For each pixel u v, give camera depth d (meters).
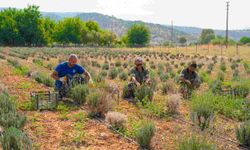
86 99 11.17
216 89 15.41
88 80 12.81
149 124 8.02
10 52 44.56
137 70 13.57
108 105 10.29
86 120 9.67
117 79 21.09
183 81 14.17
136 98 12.34
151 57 51.94
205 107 9.60
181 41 166.38
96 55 50.47
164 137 8.54
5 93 11.67
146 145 7.80
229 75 26.45
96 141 8.02
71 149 7.41
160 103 12.05
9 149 6.63
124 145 7.89
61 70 12.56
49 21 115.00
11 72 19.41
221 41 109.88
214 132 8.90
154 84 15.27
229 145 8.41
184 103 12.71
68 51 58.44
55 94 11.38
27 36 100.75
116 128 8.97
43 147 7.46
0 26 97.81
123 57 49.22
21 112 10.23
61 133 8.44
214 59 45.06
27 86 14.70
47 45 104.06
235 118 11.02
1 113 8.64
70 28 114.75
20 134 6.88
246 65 32.50
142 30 131.38
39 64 29.30
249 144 8.47
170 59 48.12
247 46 96.38
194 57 52.50
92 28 132.62
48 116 9.99
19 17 99.75
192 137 6.82
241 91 14.62
